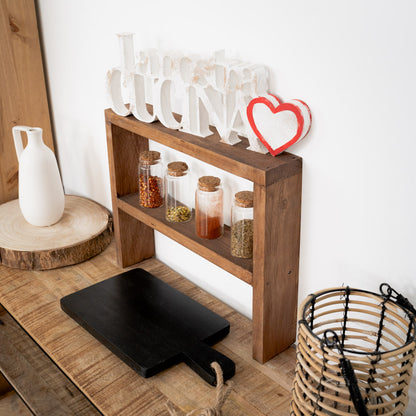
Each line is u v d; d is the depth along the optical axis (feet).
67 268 4.83
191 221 4.18
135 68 3.75
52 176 4.94
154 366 3.47
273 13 3.15
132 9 4.13
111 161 4.39
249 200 3.48
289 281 3.58
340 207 3.22
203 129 3.63
